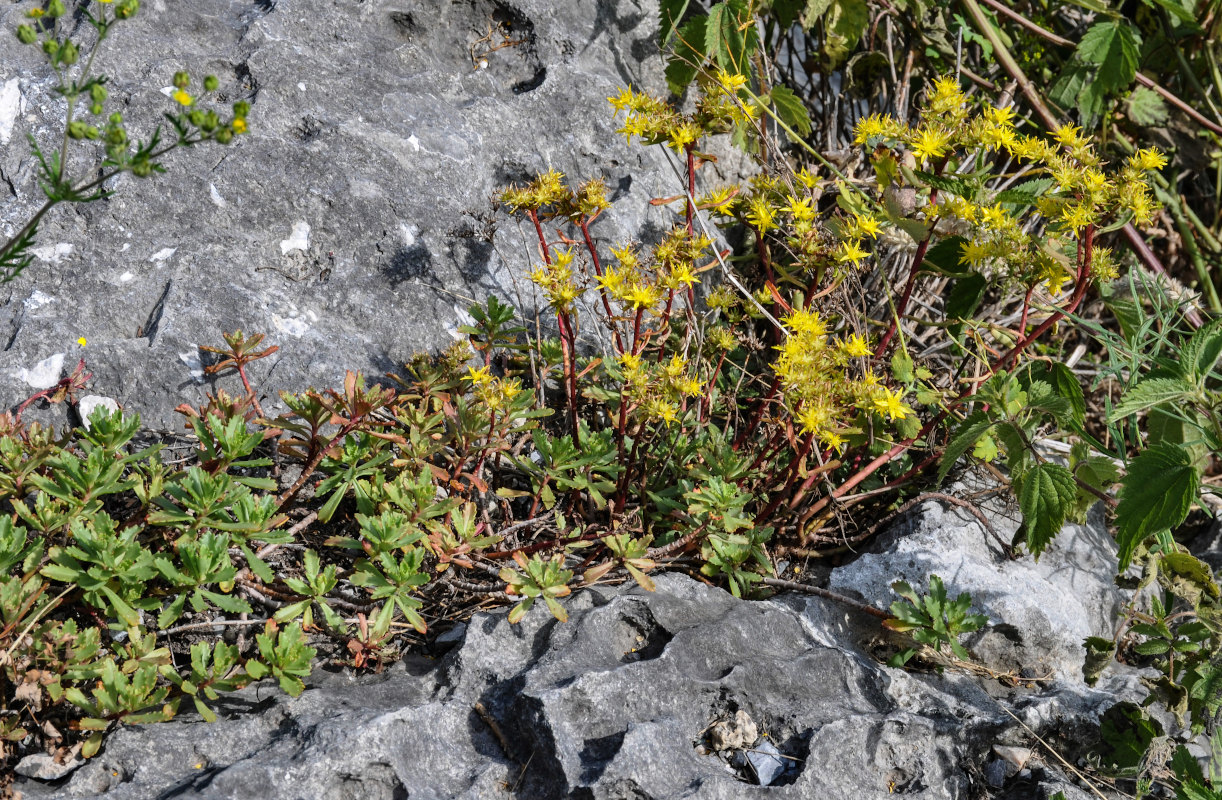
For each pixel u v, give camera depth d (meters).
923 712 0.79
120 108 0.88
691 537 0.81
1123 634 0.86
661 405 0.80
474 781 0.74
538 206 0.84
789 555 0.86
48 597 0.75
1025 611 0.83
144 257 0.86
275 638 0.77
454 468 0.81
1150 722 0.79
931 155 0.84
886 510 0.88
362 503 0.79
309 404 0.79
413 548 0.77
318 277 0.88
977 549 0.86
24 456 0.78
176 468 0.82
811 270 0.87
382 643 0.78
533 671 0.76
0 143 0.87
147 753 0.73
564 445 0.81
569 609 0.79
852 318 0.89
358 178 0.89
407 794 0.73
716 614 0.80
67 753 0.74
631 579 0.81
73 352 0.83
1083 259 0.83
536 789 0.74
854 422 0.84
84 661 0.74
